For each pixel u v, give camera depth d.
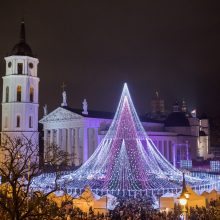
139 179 77.62
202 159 165.12
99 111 142.12
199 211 42.50
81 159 123.62
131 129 116.94
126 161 91.81
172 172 93.25
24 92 100.00
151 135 141.25
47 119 134.25
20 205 24.16
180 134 160.00
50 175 65.81
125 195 61.66
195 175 93.69
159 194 60.28
